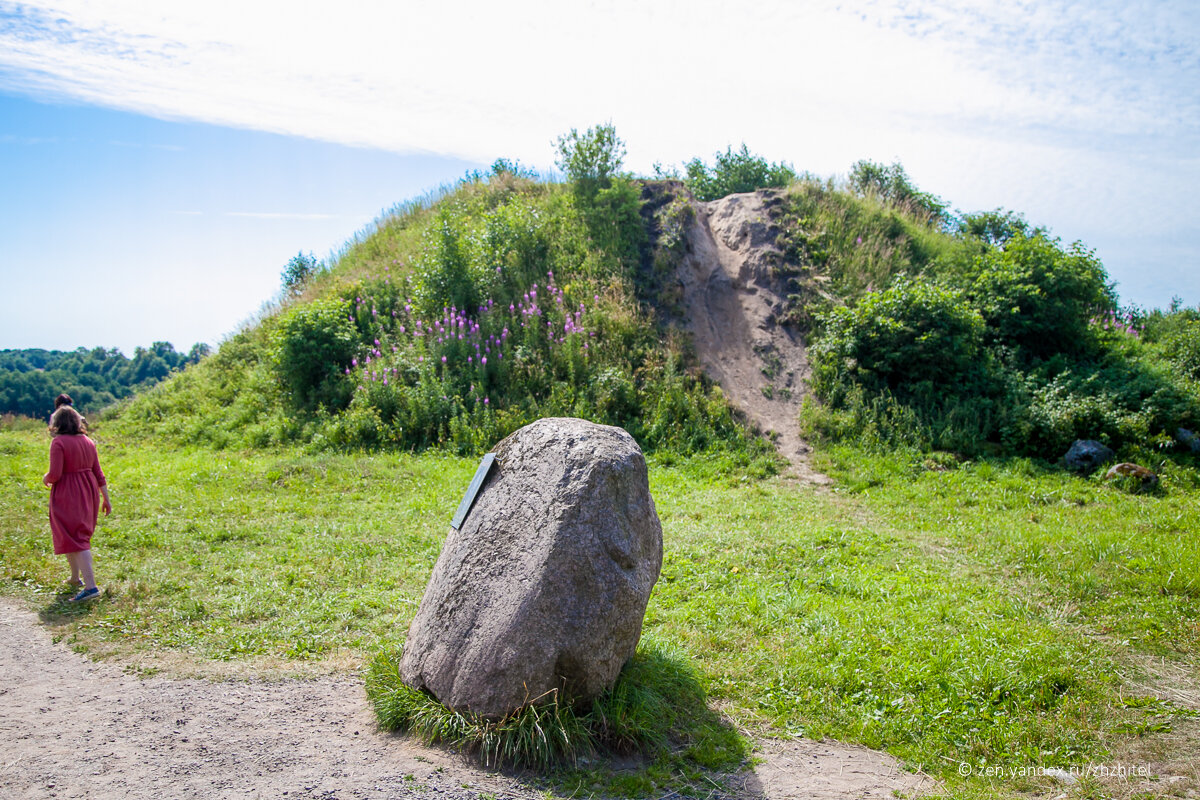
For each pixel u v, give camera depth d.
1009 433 12.27
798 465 12.05
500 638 3.97
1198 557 7.17
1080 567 7.18
